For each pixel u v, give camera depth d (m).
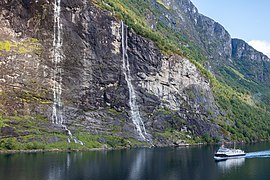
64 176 91.19
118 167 106.56
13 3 158.75
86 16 172.12
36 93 149.25
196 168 112.25
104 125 161.25
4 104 139.50
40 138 134.88
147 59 188.12
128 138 163.25
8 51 150.38
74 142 142.50
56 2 166.38
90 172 97.62
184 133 189.75
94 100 165.62
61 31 164.88
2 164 101.81
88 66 167.88
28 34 159.00
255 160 135.75
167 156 134.25
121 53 180.88
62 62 161.00
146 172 102.06
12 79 146.38
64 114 152.12
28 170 95.50
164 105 191.75
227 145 190.25
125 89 176.38
